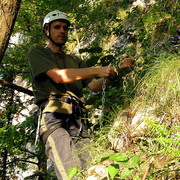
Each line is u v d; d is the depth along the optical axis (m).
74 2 4.82
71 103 1.97
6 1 2.04
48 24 2.18
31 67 2.00
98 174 1.35
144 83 1.96
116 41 5.91
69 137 1.85
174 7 3.67
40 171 6.57
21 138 3.96
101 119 2.09
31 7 7.07
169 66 1.77
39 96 1.97
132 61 2.28
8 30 2.08
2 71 6.33
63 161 1.71
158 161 1.33
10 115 7.13
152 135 1.54
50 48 2.18
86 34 5.11
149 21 4.01
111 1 7.33
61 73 1.87
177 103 1.55
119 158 1.16
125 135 1.69
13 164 7.23
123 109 1.98
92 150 1.69
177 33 2.73
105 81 2.03
